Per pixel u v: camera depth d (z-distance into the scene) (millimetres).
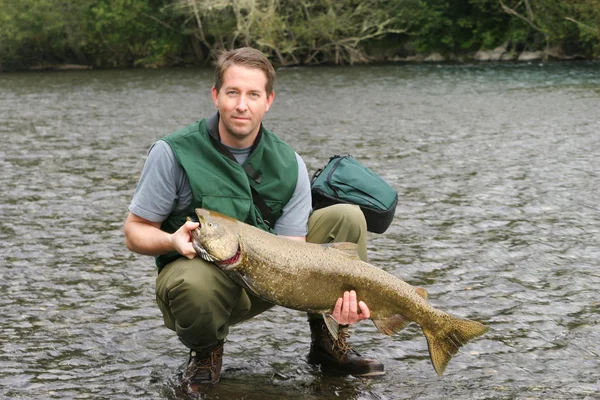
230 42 50250
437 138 16656
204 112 23750
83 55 52906
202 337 4285
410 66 44094
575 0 43750
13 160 14188
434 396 4402
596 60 45125
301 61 49469
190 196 4273
